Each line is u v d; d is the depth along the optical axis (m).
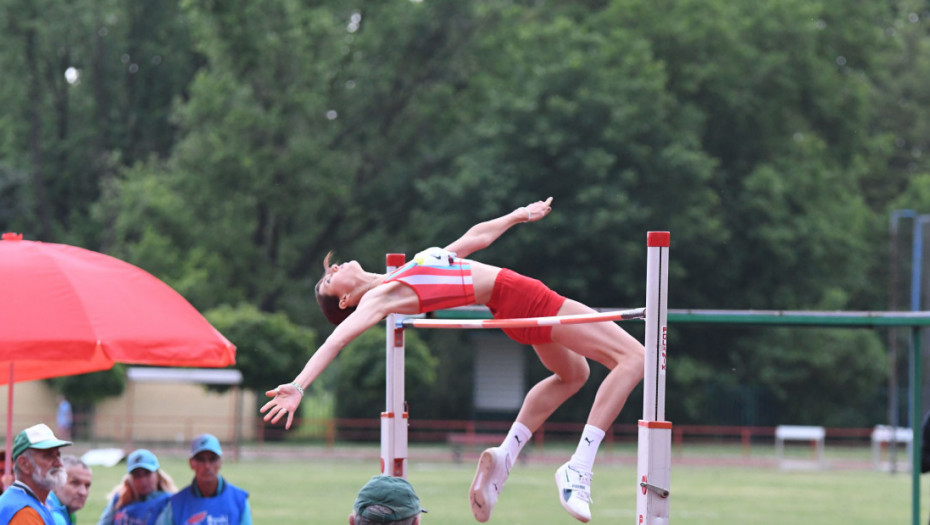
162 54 188.88
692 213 153.38
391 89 173.88
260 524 64.25
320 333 176.38
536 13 178.25
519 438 20.28
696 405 163.75
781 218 163.25
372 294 17.67
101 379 126.69
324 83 164.38
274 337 129.88
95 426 144.88
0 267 23.33
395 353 22.03
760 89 166.88
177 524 29.33
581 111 150.88
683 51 165.25
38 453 22.28
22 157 180.75
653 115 153.12
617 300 159.38
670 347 165.12
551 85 152.75
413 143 178.50
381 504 13.91
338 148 175.25
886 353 174.25
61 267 23.77
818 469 122.50
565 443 156.62
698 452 147.62
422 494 83.31
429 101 171.88
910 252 184.75
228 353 24.58
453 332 165.50
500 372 164.88
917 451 34.25
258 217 173.00
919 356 34.59
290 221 176.62
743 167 167.62
